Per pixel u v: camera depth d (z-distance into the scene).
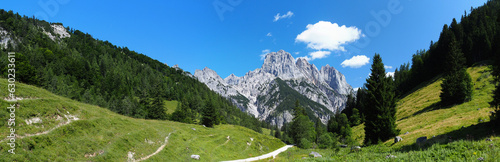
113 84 166.00
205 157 53.56
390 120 48.72
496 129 28.78
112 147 36.19
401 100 104.12
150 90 191.38
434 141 30.56
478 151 16.69
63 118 36.28
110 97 143.12
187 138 61.94
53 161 26.39
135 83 199.12
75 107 42.59
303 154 68.38
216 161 55.00
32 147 25.97
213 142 68.50
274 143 106.12
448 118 48.22
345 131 107.50
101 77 184.50
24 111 30.80
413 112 74.62
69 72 163.50
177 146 51.66
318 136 121.75
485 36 101.38
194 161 48.50
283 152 83.00
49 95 44.03
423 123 53.22
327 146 98.56
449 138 30.89
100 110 53.41
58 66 159.25
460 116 45.81
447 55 102.06
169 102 187.38
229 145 72.31
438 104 67.81
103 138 37.34
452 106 59.53
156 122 73.19
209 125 118.38
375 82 53.28
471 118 39.44
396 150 31.94
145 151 41.47
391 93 51.28
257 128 194.25
